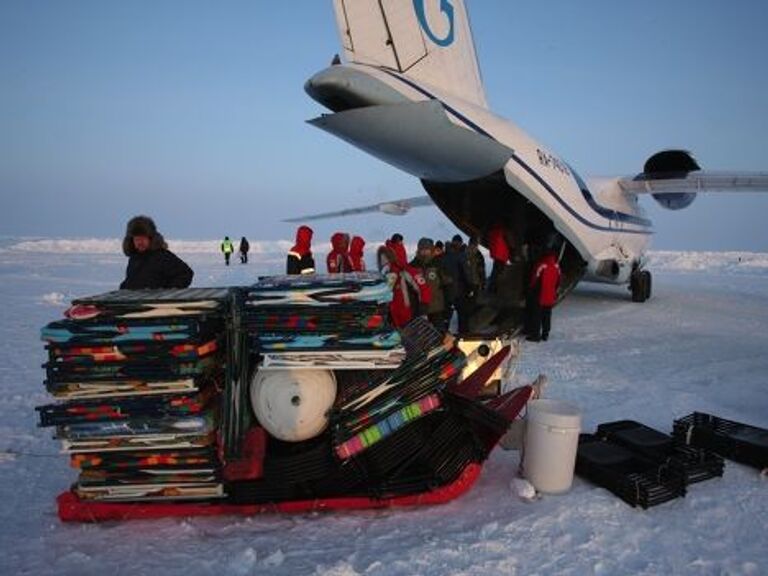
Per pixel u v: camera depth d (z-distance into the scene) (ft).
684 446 11.85
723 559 8.63
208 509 9.75
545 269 25.63
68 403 8.97
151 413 8.96
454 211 30.58
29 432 14.19
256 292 9.39
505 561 8.46
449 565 8.37
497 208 31.40
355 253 22.54
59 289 46.44
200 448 9.28
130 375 8.88
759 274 69.36
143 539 9.18
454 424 10.64
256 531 9.43
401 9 21.49
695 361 22.16
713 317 34.06
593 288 50.98
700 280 60.54
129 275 12.84
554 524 9.57
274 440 10.32
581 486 11.14
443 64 23.06
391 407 9.60
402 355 9.55
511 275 31.40
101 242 145.38
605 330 29.40
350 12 20.58
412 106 19.34
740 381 19.06
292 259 19.03
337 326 9.39
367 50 21.07
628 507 10.21
